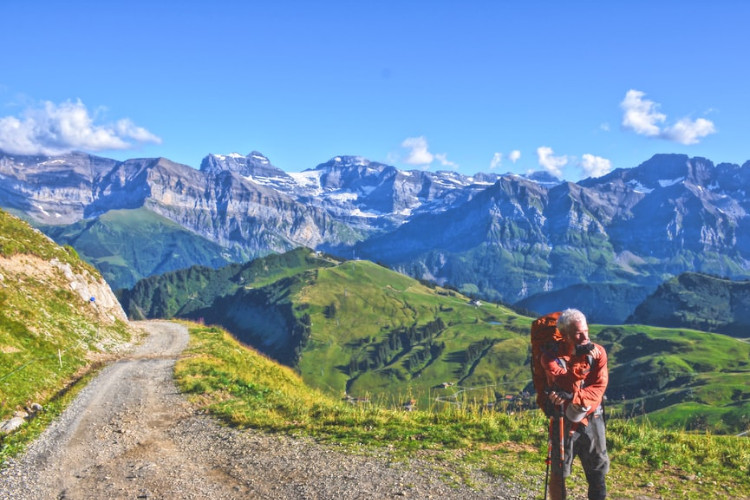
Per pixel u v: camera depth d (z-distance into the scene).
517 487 10.02
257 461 13.07
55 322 39.41
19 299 38.75
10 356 28.11
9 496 12.10
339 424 16.09
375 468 11.69
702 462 11.46
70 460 14.86
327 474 11.52
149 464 13.74
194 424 18.45
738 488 9.96
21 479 13.30
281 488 10.98
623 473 10.89
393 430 14.77
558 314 7.19
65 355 33.19
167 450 15.21
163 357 39.47
